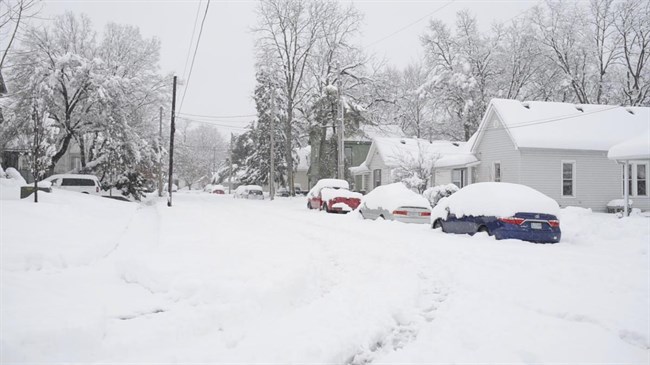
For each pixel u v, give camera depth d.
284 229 16.06
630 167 26.50
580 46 42.25
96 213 16.98
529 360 4.69
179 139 86.88
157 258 8.67
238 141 76.12
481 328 5.66
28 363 4.33
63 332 4.77
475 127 46.50
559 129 26.80
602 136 26.81
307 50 44.41
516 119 26.91
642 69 40.88
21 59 30.19
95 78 31.73
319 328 5.57
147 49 39.25
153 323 5.43
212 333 5.53
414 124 54.44
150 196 47.59
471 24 47.09
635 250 10.56
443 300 7.03
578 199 26.33
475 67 47.06
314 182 44.91
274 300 6.53
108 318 5.56
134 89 36.84
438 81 46.06
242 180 62.25
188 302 6.21
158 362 4.57
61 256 8.32
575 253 10.19
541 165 26.08
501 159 27.69
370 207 19.23
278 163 57.88
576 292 6.96
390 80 47.91
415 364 4.69
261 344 5.06
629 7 39.91
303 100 45.94
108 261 9.06
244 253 9.66
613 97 42.56
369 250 11.16
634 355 4.79
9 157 30.38
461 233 13.52
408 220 17.36
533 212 12.23
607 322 5.66
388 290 7.36
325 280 8.31
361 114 41.16
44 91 28.75
